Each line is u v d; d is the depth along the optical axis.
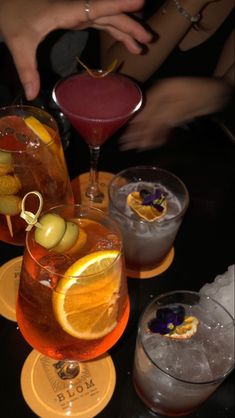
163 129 0.63
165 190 0.50
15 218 0.37
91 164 0.52
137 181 0.51
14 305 0.42
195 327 0.40
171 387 0.34
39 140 0.37
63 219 0.32
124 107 0.52
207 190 0.55
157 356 0.38
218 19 0.84
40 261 0.31
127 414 0.37
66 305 0.28
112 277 0.29
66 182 0.40
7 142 0.38
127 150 0.58
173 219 0.43
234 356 0.40
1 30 0.58
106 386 0.38
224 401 0.39
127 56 0.76
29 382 0.37
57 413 0.36
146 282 0.46
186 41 0.85
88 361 0.39
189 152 0.59
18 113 0.42
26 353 0.39
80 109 0.50
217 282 0.44
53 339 0.31
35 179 0.36
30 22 0.58
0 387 0.37
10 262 0.45
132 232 0.43
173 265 0.47
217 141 0.61
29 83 0.53
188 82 0.76
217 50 0.86
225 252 0.49
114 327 0.32
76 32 0.75
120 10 0.59
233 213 0.53
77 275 0.29
